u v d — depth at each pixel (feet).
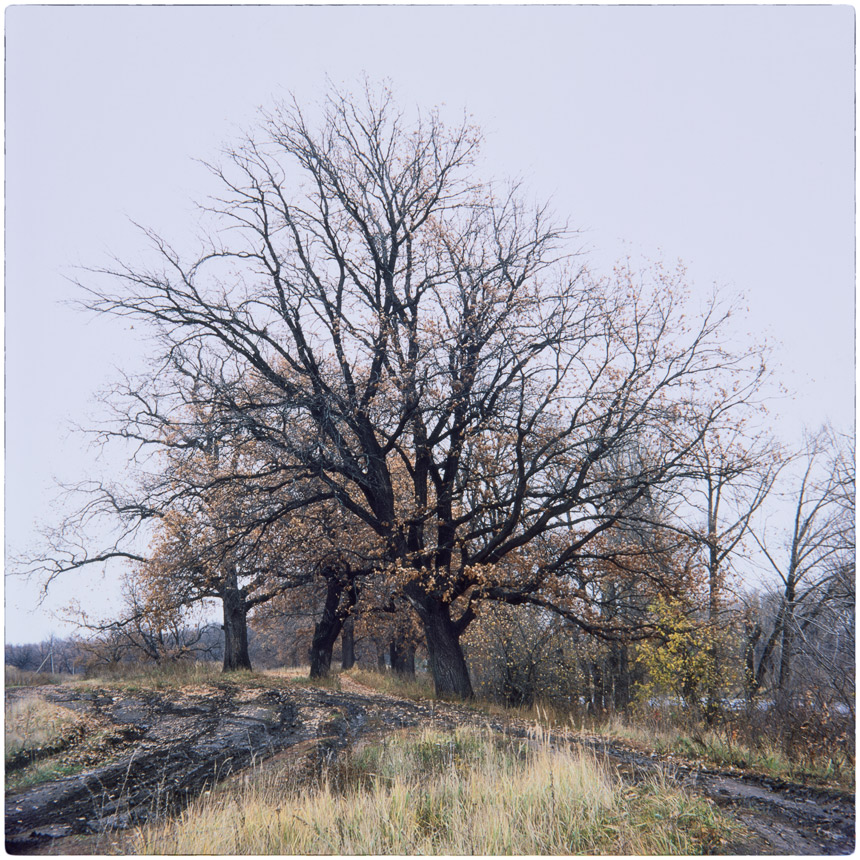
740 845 24.26
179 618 76.38
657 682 54.80
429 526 78.69
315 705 56.54
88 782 34.96
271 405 66.18
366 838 24.76
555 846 24.07
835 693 38.63
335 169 72.38
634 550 65.92
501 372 66.39
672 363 62.64
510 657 71.46
